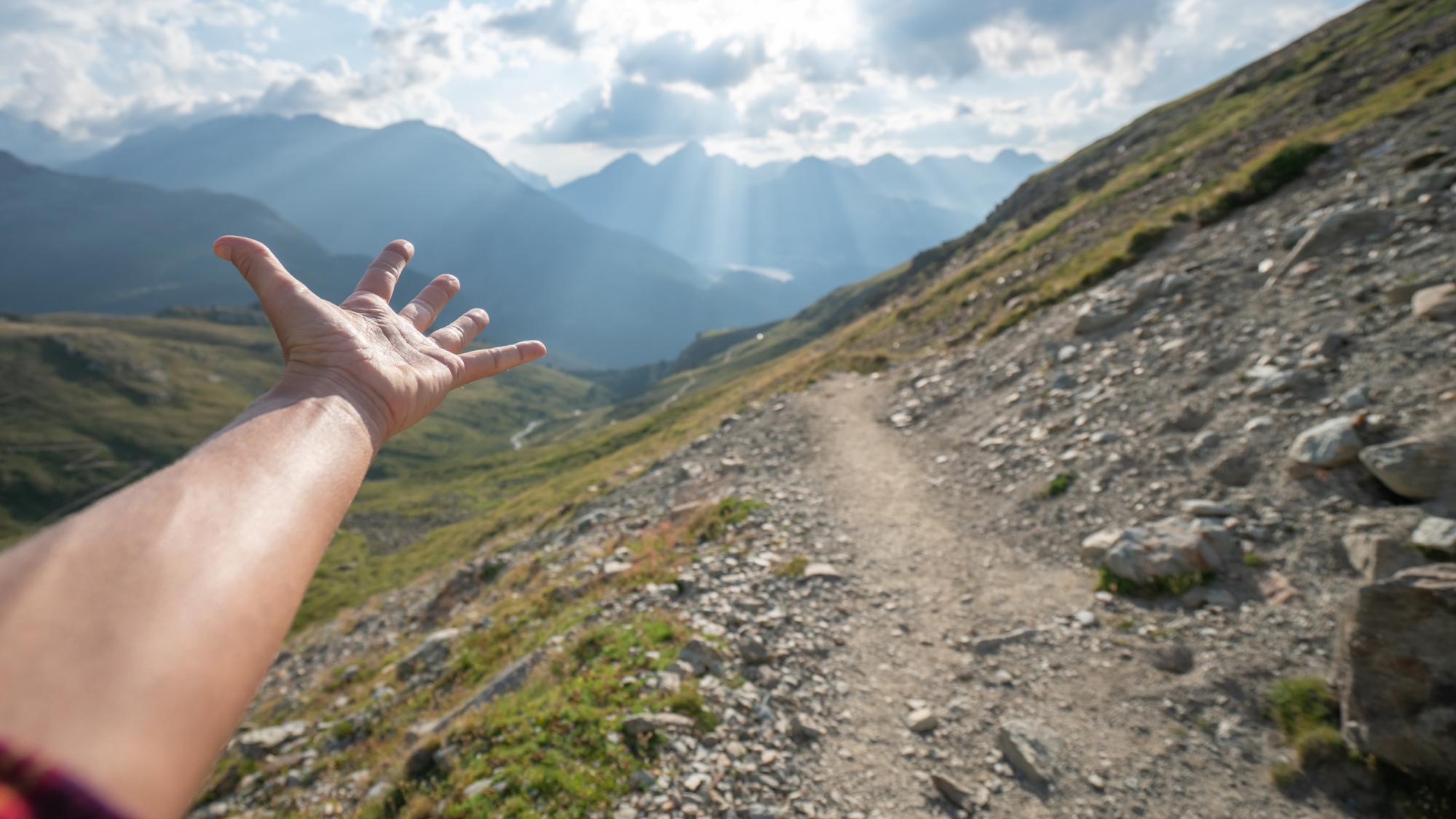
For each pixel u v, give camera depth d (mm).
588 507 26016
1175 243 24797
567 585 14656
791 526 15266
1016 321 27359
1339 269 14734
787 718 8445
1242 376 13523
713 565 13008
